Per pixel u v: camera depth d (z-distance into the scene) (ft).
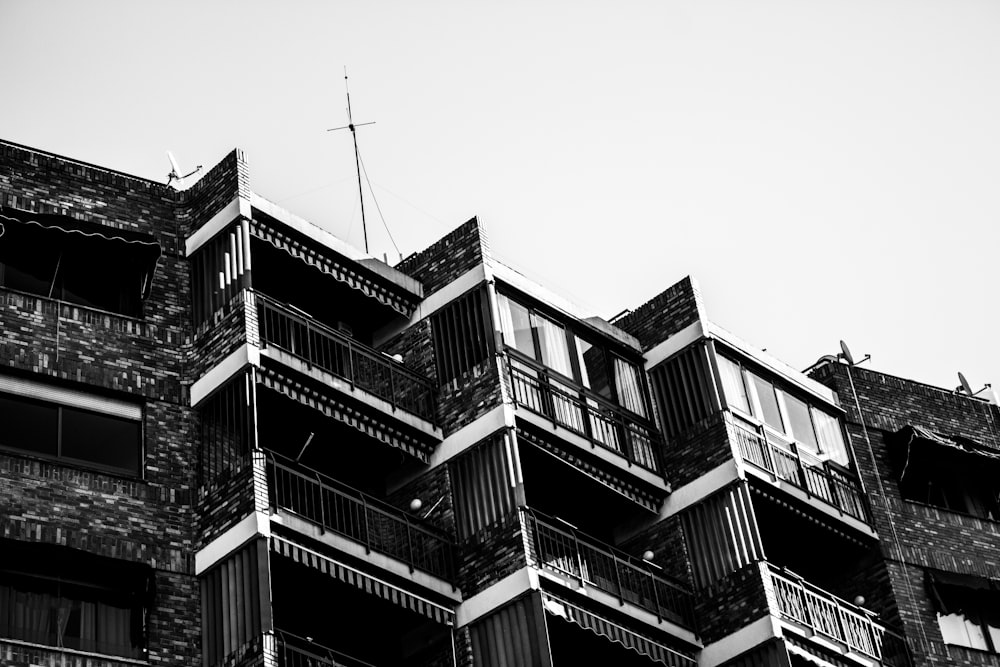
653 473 130.72
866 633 130.11
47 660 98.58
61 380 110.52
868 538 138.41
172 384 115.14
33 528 103.14
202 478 111.04
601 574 122.11
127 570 105.09
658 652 119.65
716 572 126.00
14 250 114.32
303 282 127.85
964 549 143.84
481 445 120.78
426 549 116.67
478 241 130.52
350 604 112.47
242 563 105.29
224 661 102.68
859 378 151.84
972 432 156.15
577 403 128.88
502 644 112.16
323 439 120.37
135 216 122.72
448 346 127.34
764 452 134.21
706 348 135.44
